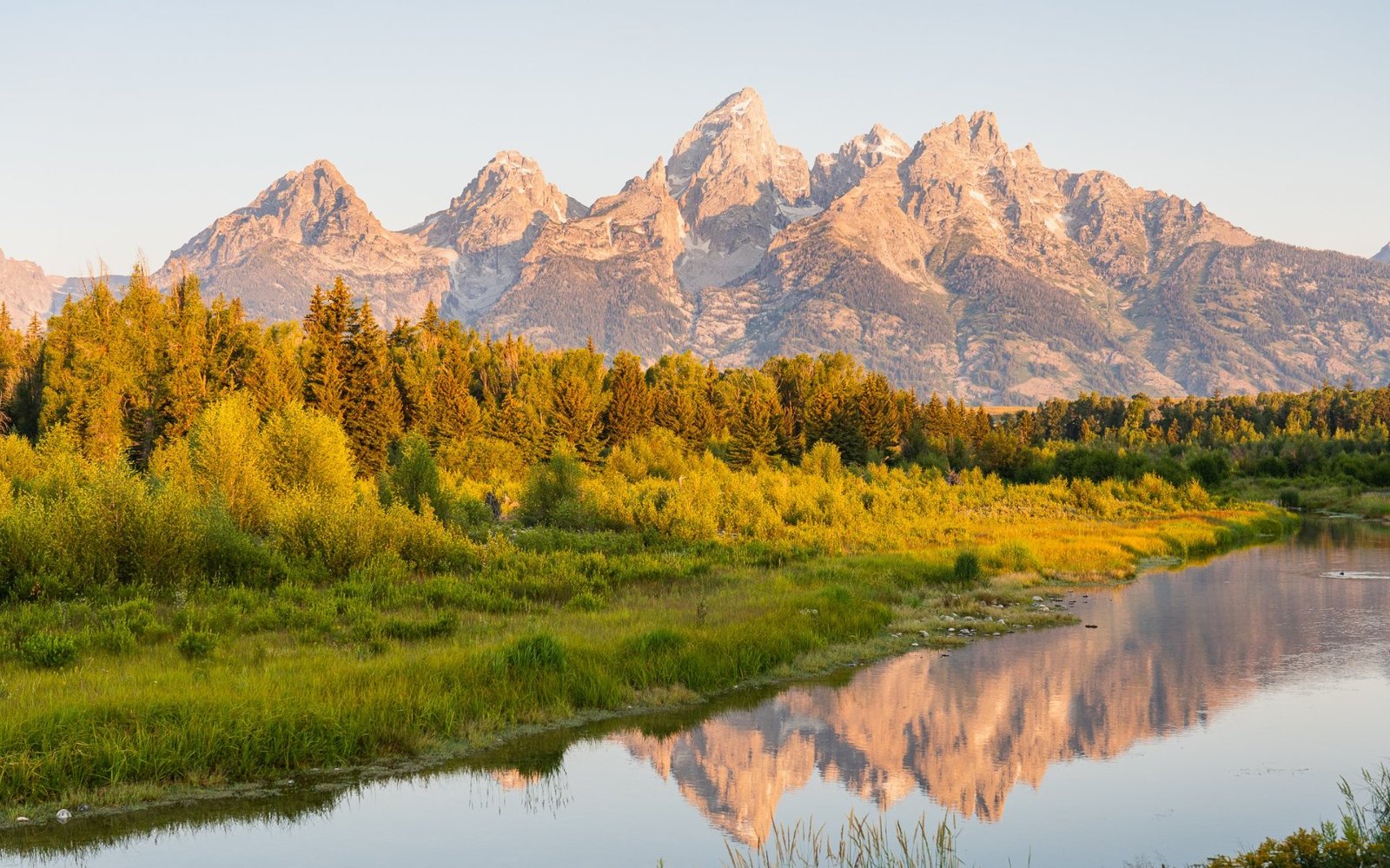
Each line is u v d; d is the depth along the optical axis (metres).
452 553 28.05
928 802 12.73
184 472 37.16
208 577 24.11
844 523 43.38
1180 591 31.30
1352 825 10.49
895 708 17.14
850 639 22.27
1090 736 15.62
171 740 12.74
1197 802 12.65
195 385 66.81
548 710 15.89
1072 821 11.98
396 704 14.62
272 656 16.97
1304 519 66.31
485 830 11.55
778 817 12.16
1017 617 25.58
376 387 72.06
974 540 40.75
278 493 37.16
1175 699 17.91
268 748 13.17
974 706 17.38
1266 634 23.94
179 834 11.23
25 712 12.74
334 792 12.59
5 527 22.53
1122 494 68.06
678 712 16.72
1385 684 19.02
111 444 60.22
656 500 43.66
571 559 29.72
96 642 17.34
